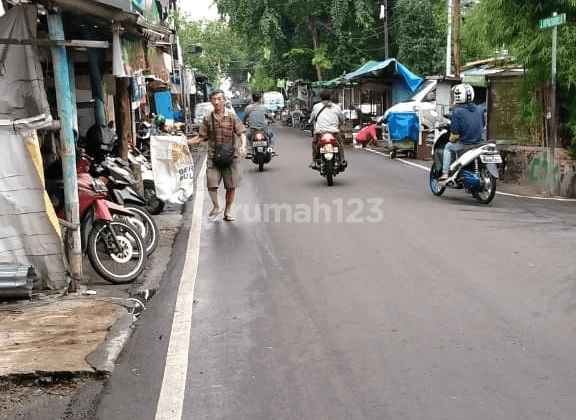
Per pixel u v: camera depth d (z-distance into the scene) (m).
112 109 12.70
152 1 20.16
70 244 6.73
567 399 4.11
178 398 4.28
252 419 3.99
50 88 7.50
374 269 7.29
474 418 3.90
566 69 12.62
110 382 4.54
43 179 6.49
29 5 6.32
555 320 5.52
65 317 5.81
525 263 7.36
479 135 11.73
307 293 6.49
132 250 7.48
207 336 5.39
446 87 22.02
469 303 6.02
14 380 4.54
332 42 43.50
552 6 12.60
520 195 12.68
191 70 38.44
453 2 24.05
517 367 4.61
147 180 11.01
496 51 14.29
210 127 10.20
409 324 5.53
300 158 20.97
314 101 43.69
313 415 4.02
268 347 5.12
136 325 5.69
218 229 9.78
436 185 12.48
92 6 6.53
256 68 61.41
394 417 3.95
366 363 4.76
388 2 41.47
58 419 4.04
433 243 8.46
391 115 20.58
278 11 42.88
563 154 12.84
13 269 6.31
